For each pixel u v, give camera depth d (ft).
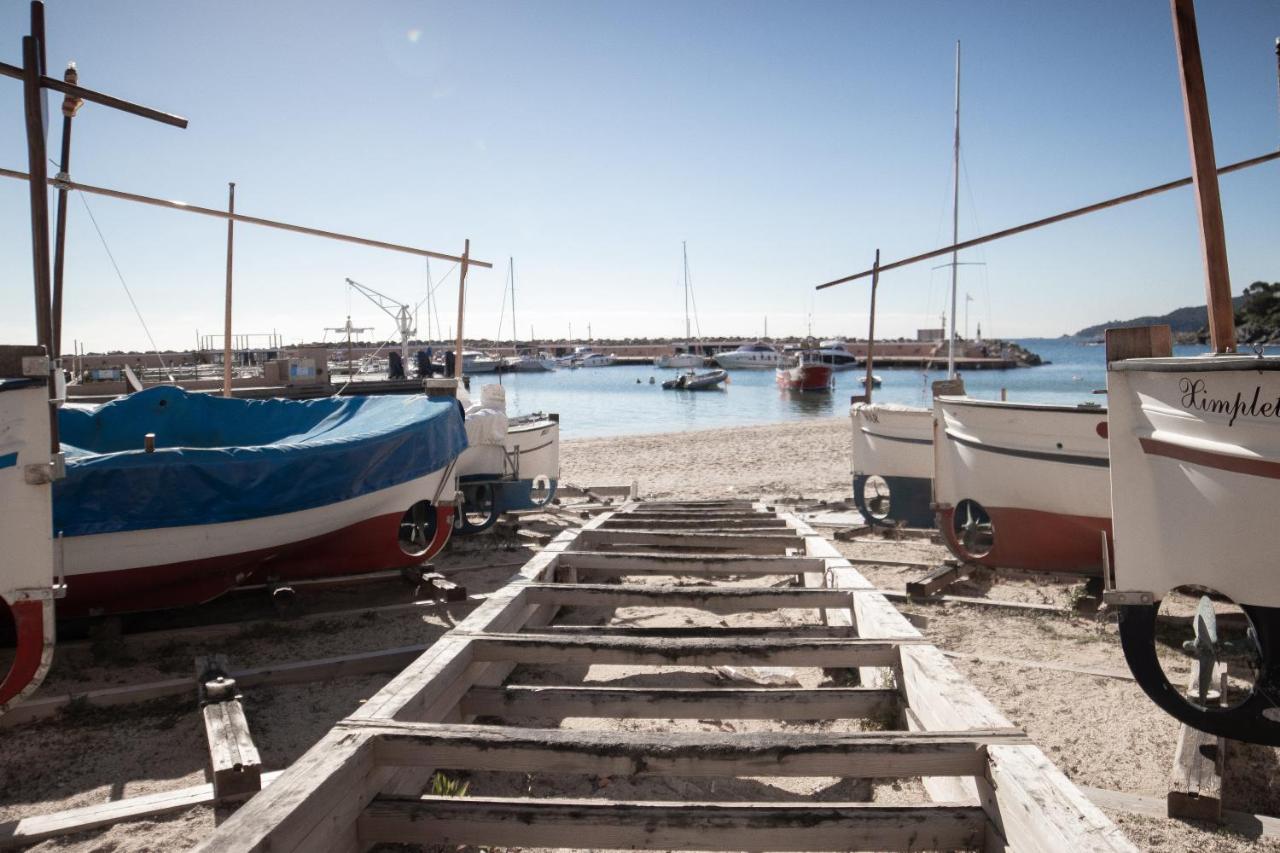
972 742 9.38
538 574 18.93
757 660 13.47
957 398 24.68
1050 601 22.27
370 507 21.90
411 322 67.87
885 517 32.83
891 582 24.41
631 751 9.52
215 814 11.11
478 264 37.60
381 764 9.79
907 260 36.42
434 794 11.33
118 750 13.44
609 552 22.68
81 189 21.77
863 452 33.06
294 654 17.90
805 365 186.09
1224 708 12.79
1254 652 15.42
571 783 11.96
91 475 17.10
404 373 44.91
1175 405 12.69
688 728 13.82
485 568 26.89
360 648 18.30
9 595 12.37
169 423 25.35
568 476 58.49
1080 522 22.18
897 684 13.21
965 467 24.48
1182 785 11.16
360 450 21.01
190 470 18.22
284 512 19.74
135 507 17.69
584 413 145.59
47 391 12.59
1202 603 15.03
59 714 14.76
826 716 12.76
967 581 24.64
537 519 36.58
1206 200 14.48
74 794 11.98
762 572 20.51
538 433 37.58
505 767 9.67
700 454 72.64
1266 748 13.29
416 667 12.19
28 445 12.42
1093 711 14.57
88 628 18.75
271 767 12.69
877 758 9.41
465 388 37.99
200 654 17.98
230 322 44.91
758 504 35.29
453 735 9.73
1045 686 15.76
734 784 12.00
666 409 153.58
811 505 39.52
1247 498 11.91
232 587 20.03
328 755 9.12
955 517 26.91
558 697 12.76
